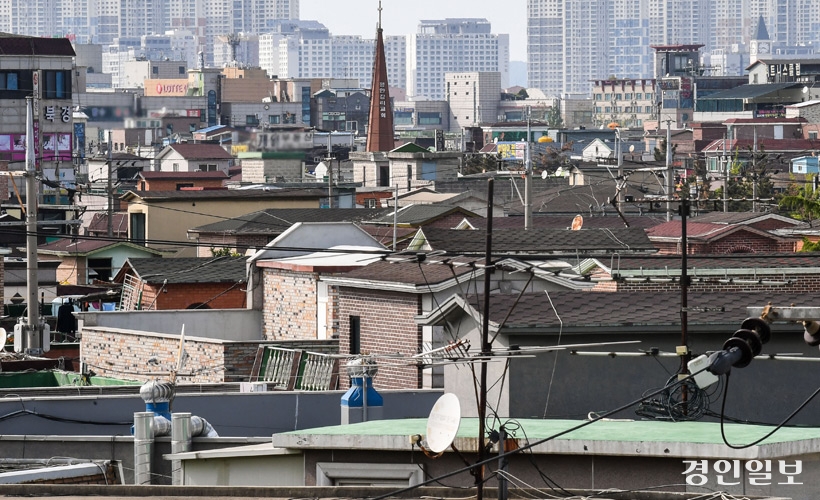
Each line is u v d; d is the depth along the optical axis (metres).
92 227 156.88
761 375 43.75
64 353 85.75
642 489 30.48
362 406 46.81
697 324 44.84
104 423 51.78
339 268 73.69
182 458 35.31
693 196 170.00
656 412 40.72
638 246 79.56
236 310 78.00
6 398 51.22
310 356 64.31
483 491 29.30
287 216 123.25
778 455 30.36
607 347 44.53
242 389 57.00
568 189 171.75
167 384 44.00
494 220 118.06
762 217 105.88
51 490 29.72
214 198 144.50
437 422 28.05
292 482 33.91
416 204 123.69
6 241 136.50
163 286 89.19
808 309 23.41
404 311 61.56
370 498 27.83
